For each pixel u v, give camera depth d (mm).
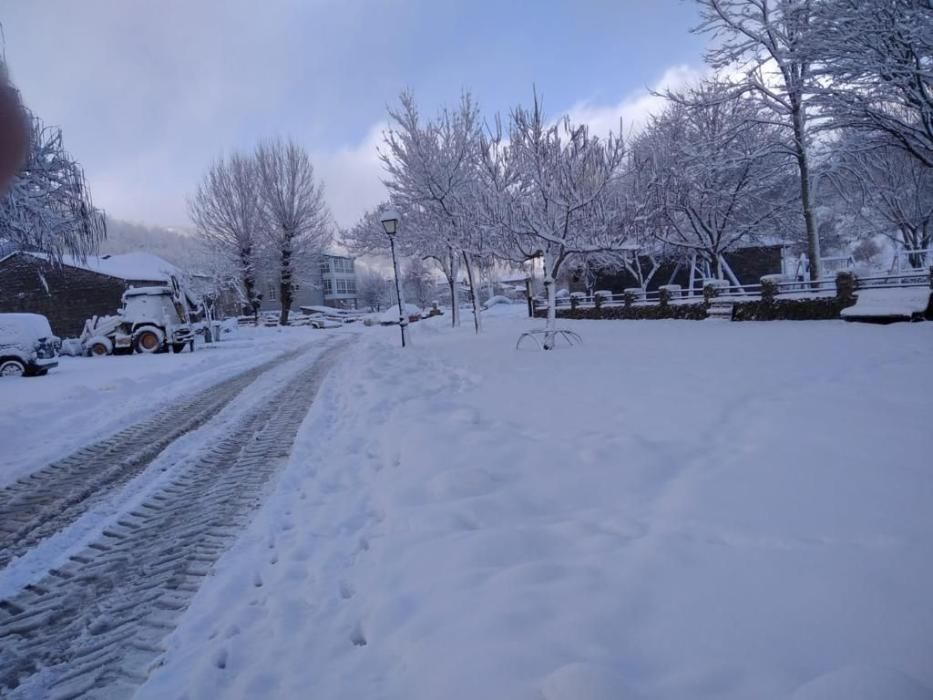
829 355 8438
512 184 14078
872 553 2543
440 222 20250
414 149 19125
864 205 23844
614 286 36656
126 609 2994
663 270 35094
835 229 32438
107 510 4527
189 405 9562
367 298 76812
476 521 3277
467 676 1905
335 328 41531
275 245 41500
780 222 25641
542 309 29094
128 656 2584
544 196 12195
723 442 4414
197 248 44719
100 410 9250
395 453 4898
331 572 3096
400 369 10719
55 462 6094
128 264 38469
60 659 2598
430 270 62688
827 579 2350
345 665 2230
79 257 11391
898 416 4773
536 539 2947
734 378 7121
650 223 24484
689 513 3129
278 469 5336
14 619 2961
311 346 23391
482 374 9188
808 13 14500
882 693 1571
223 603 2920
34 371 14438
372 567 2992
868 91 14578
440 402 6777
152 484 5156
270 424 7535
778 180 22250
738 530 2875
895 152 21750
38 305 30344
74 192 10750
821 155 18375
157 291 22016
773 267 31141
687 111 22906
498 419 5684
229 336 31172
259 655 2438
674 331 14922
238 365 16359
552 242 12703
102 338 21812
